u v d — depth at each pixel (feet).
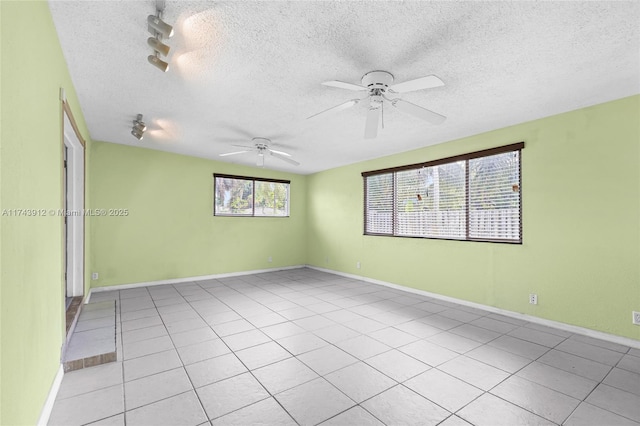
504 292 11.96
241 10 5.49
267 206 21.76
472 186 13.23
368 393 6.56
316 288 16.46
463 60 7.16
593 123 9.79
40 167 5.27
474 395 6.51
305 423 5.59
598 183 9.68
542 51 6.77
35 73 4.87
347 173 19.88
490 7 5.39
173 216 17.35
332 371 7.50
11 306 3.84
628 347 8.95
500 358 8.23
